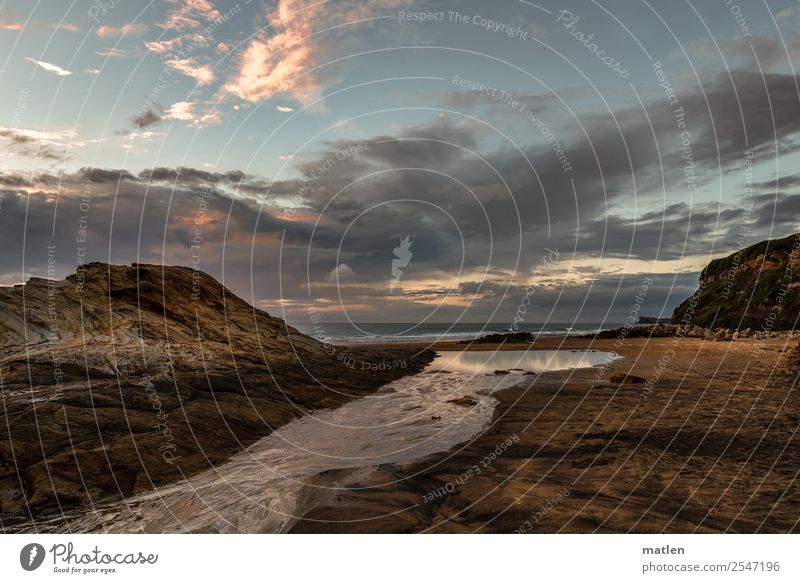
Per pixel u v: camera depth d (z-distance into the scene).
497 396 14.65
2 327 13.25
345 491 7.07
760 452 7.88
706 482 6.70
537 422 10.92
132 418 9.64
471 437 10.02
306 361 18.55
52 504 6.76
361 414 12.67
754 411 10.70
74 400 9.90
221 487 7.37
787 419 9.88
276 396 13.27
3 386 10.40
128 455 8.20
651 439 8.83
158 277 18.38
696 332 37.09
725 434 8.95
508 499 6.50
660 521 5.69
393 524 5.96
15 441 7.98
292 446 9.74
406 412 12.84
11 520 6.38
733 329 38.44
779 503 6.01
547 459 8.11
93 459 7.91
